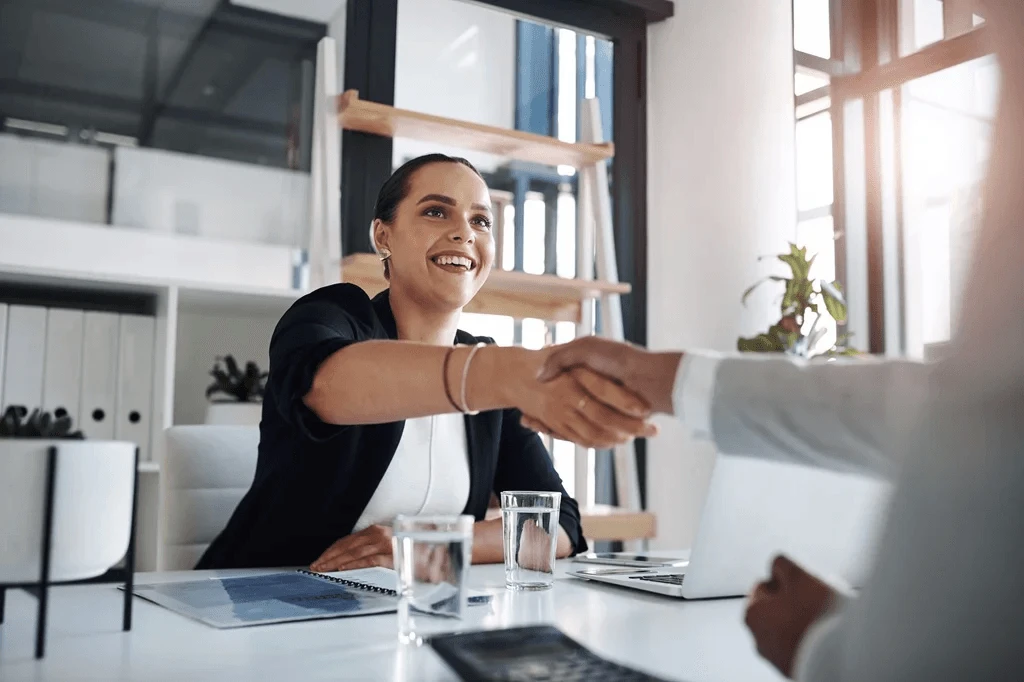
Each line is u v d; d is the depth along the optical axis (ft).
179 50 9.27
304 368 3.21
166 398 7.12
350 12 8.88
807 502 2.18
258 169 9.04
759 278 9.68
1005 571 1.11
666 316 10.02
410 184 5.00
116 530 1.82
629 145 10.30
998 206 1.11
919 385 1.21
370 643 1.93
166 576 3.07
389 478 4.49
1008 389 1.10
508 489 5.01
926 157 9.30
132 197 8.46
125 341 7.18
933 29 9.52
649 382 2.27
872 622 1.18
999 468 1.10
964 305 1.14
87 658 1.75
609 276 9.12
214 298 7.72
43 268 6.72
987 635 1.12
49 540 1.70
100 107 8.88
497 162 10.23
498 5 9.48
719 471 2.38
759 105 9.82
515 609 2.38
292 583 2.83
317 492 4.25
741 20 9.87
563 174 10.66
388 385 3.00
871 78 9.87
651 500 9.77
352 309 4.41
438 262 4.94
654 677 1.36
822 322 9.69
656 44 10.41
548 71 11.01
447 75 10.11
